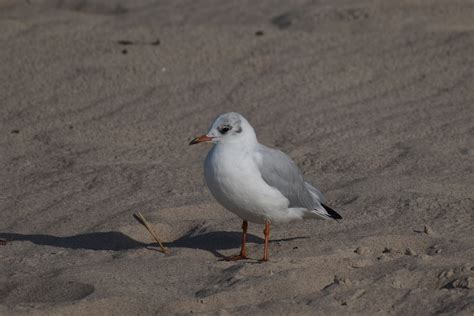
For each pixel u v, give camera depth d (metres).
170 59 17.75
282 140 14.45
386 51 17.69
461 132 14.32
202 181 12.96
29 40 18.78
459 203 11.59
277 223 10.41
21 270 9.91
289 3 20.73
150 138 14.73
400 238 10.47
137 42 18.61
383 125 14.79
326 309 8.52
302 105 15.70
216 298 8.80
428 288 9.09
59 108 15.95
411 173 12.90
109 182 12.95
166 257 10.20
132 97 16.31
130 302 8.70
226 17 20.08
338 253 10.02
